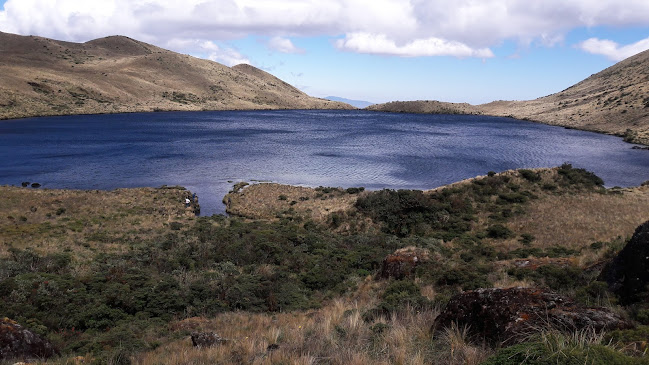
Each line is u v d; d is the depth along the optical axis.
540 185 45.25
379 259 23.77
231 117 186.12
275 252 26.17
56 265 23.00
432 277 17.78
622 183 61.19
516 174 46.88
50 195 46.81
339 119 193.62
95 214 40.41
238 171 67.44
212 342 9.58
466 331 6.42
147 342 11.71
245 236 30.36
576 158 82.75
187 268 23.89
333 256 25.50
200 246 27.94
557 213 38.00
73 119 146.88
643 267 9.51
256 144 99.56
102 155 79.56
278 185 55.22
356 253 25.59
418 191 42.09
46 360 9.80
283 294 18.56
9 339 9.74
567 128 150.62
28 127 119.25
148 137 107.50
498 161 78.81
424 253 20.50
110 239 31.72
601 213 37.66
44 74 182.62
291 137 116.00
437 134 129.88
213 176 63.41
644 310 7.41
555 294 6.31
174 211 43.16
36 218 37.88
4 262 22.02
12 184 55.75
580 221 35.44
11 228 33.41
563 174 47.81
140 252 26.75
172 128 131.38
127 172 65.06
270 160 77.94
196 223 38.41
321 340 7.67
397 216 38.41
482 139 115.88
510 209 39.19
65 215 39.62
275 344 8.08
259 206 45.62
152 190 51.41
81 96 179.38
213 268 23.61
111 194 48.50
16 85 160.25
